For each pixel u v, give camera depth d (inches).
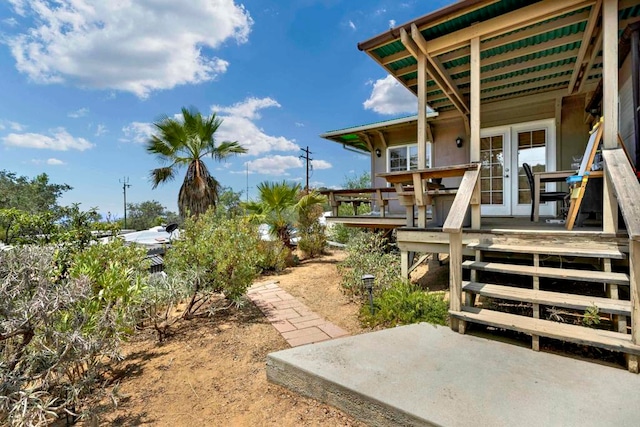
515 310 122.0
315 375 83.6
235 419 80.2
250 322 153.2
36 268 81.5
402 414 66.9
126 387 98.3
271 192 332.2
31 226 148.6
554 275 108.1
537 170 257.8
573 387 73.0
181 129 344.5
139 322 135.9
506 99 259.9
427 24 154.2
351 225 292.4
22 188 708.0
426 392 72.7
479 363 85.9
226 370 107.4
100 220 164.6
